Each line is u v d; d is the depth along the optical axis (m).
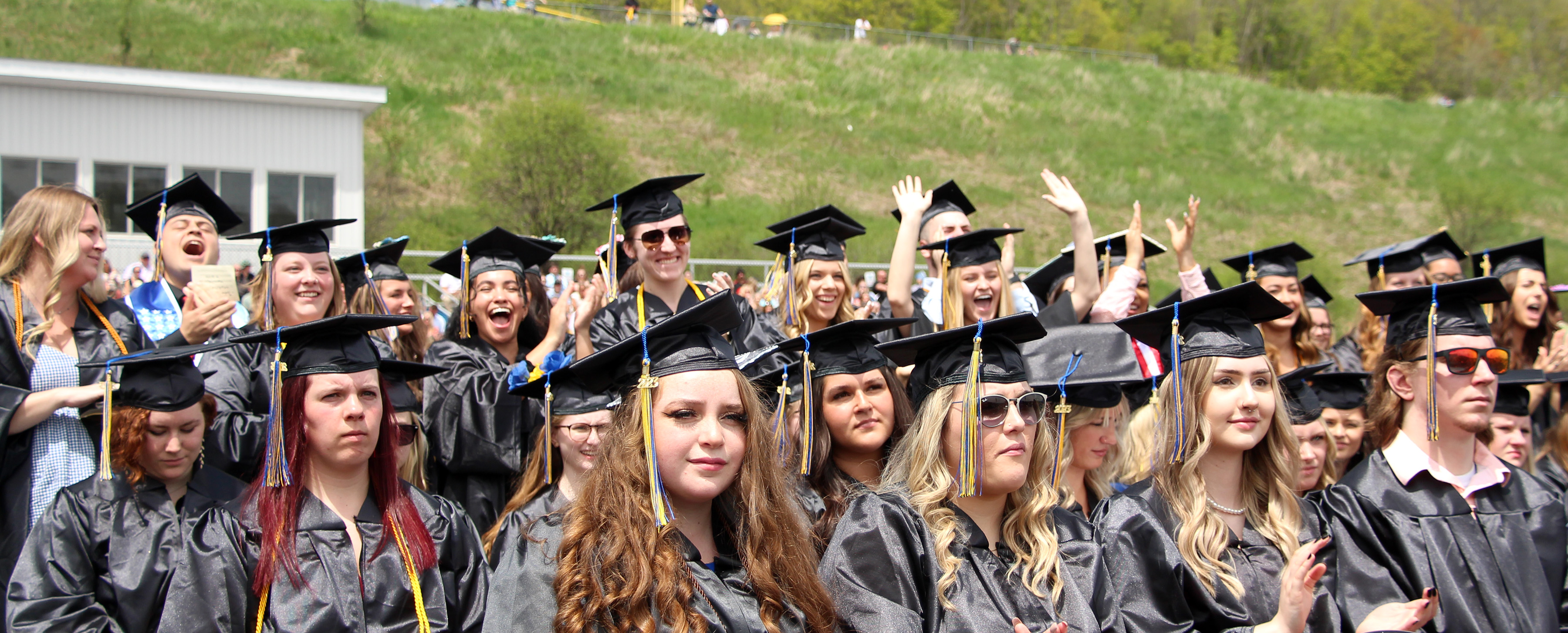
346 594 3.12
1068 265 6.47
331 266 4.80
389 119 29.27
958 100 38.94
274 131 19.55
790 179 30.44
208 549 3.11
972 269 5.20
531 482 3.98
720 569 2.89
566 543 2.71
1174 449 3.51
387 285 5.87
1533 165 40.09
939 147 34.78
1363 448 5.09
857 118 36.03
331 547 3.18
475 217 24.16
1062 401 3.42
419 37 36.44
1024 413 3.14
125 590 3.10
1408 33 61.00
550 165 23.59
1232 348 3.47
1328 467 4.62
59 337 3.96
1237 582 3.34
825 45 43.41
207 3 35.25
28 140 18.00
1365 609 3.50
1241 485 3.62
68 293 4.01
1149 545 3.34
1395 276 6.65
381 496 3.38
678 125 33.09
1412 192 36.00
